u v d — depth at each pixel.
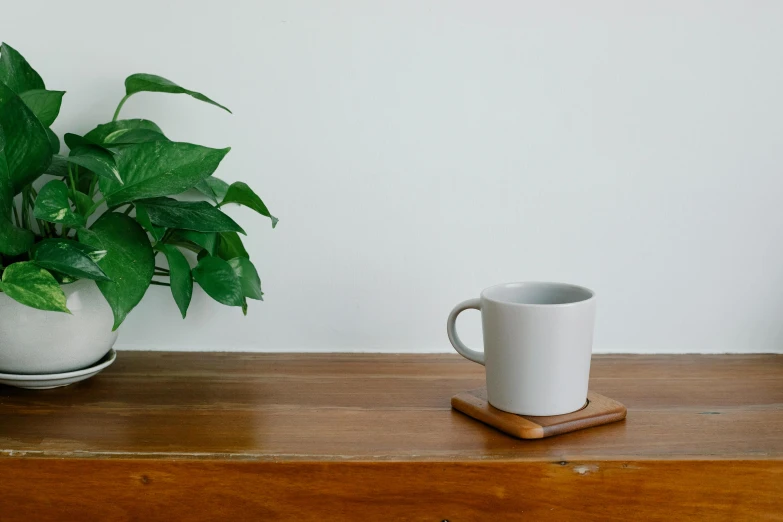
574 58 0.87
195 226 0.74
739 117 0.89
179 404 0.73
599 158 0.89
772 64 0.88
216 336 0.92
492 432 0.66
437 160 0.89
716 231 0.91
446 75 0.88
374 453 0.60
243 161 0.89
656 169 0.89
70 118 0.89
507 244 0.91
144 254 0.71
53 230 0.79
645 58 0.87
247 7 0.86
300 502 0.59
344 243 0.91
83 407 0.72
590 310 0.66
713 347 0.92
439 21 0.87
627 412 0.71
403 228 0.90
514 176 0.89
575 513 0.60
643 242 0.91
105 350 0.79
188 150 0.72
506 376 0.67
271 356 0.91
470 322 0.92
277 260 0.91
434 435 0.65
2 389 0.78
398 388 0.79
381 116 0.88
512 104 0.88
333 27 0.87
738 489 0.60
